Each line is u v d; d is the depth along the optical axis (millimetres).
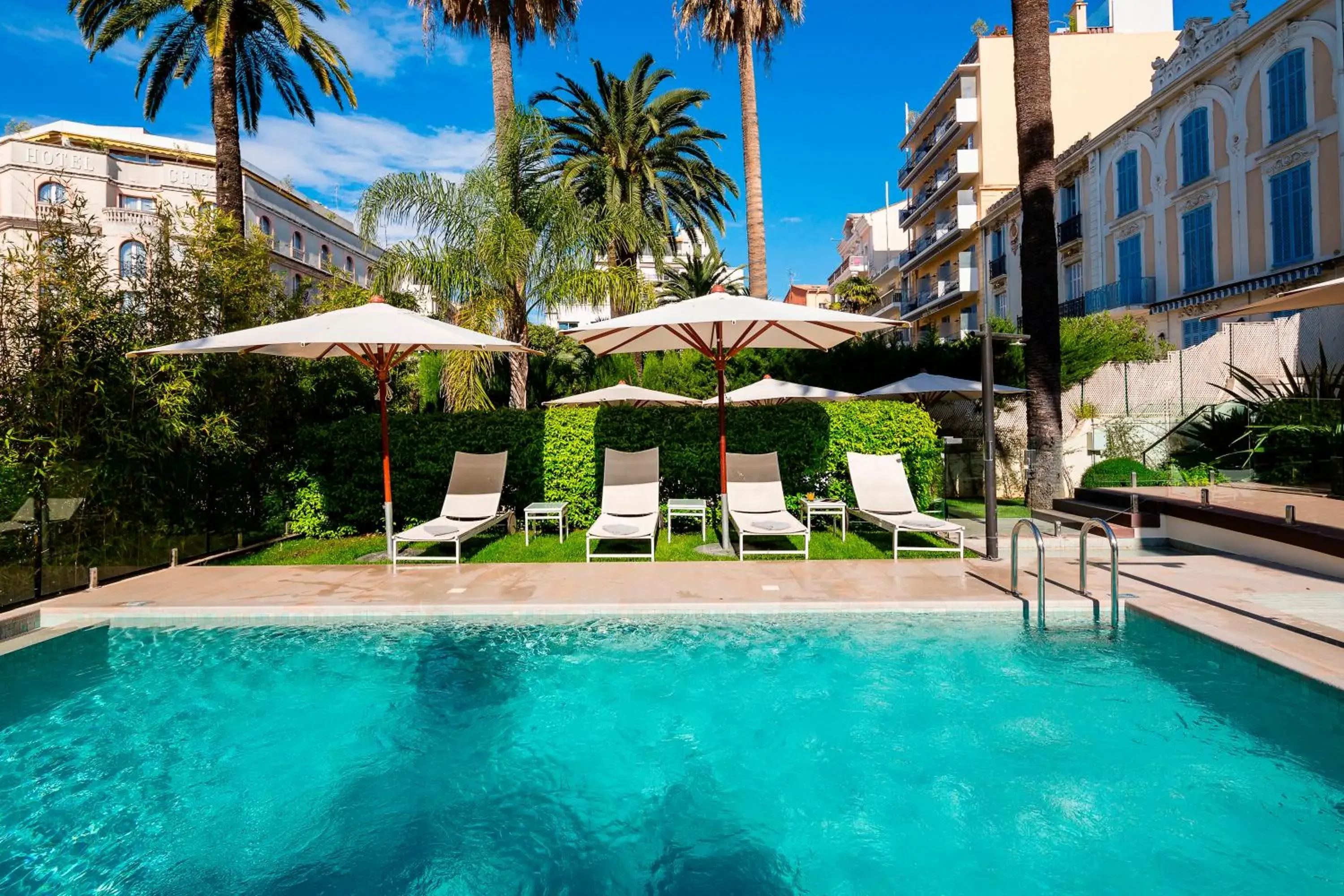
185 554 7836
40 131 33031
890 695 4309
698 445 9562
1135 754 3590
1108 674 4496
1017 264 26453
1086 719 3949
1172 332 18375
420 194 11953
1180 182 18172
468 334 7723
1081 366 14500
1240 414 11211
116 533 6926
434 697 4453
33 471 6086
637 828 3146
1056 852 2885
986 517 7445
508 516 9383
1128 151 20094
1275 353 13578
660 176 22547
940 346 15289
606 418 9648
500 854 2967
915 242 39094
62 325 6738
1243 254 16281
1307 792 3229
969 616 5547
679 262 25562
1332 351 12930
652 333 8656
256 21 13961
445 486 9633
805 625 5430
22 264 6797
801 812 3234
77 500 6508
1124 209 20297
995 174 29562
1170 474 10180
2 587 5738
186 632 5539
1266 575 6250
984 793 3318
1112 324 16484
